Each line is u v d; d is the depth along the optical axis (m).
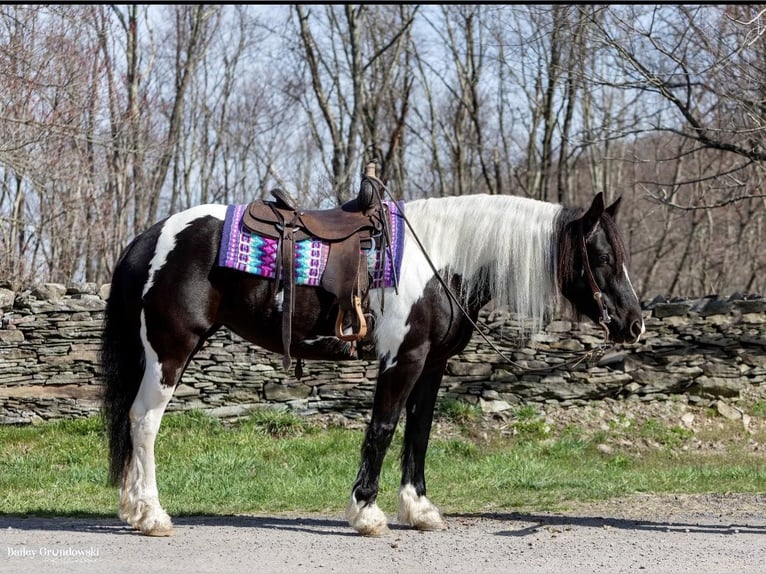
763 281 22.95
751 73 10.25
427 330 5.47
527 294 5.60
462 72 21.42
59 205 14.65
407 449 5.88
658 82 10.05
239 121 24.12
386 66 20.00
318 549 5.05
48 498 7.15
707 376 10.66
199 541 5.19
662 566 4.75
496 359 10.56
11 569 4.48
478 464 8.87
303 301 5.42
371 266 5.45
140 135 15.47
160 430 9.62
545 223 5.63
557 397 10.55
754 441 10.02
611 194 24.44
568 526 5.90
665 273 26.17
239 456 8.89
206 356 10.21
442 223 5.63
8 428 9.71
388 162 15.52
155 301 5.35
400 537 5.46
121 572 4.45
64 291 10.25
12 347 9.99
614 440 9.96
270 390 10.27
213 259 5.38
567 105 18.77
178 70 21.58
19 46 11.10
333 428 10.14
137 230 17.81
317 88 17.34
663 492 7.53
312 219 5.50
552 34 11.98
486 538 5.45
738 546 5.24
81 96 12.71
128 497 5.38
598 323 5.63
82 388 10.04
